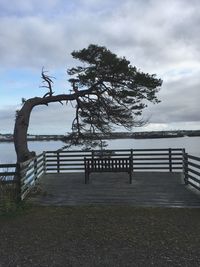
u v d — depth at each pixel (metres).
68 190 15.66
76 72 20.20
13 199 12.54
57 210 12.23
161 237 9.05
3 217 11.30
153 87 19.72
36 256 7.76
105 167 17.05
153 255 7.73
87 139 21.06
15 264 7.30
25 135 19.48
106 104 20.12
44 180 18.16
